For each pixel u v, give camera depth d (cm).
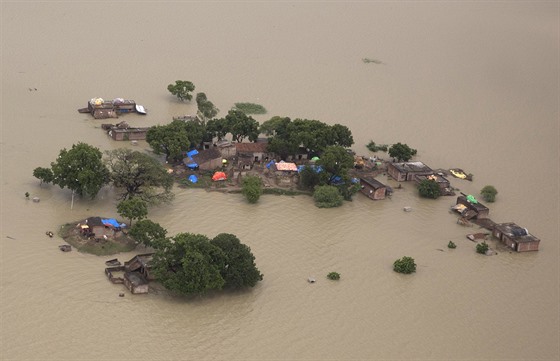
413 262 16788
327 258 16938
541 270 17538
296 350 13900
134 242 16488
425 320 15238
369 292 15900
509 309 15950
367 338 14475
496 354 14512
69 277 15100
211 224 17650
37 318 13875
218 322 14425
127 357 13200
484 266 17425
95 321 13988
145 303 14662
